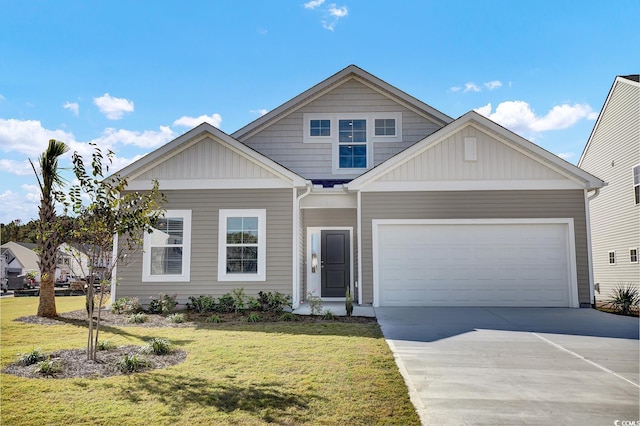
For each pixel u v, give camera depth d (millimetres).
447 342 8422
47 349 7555
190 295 12680
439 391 5711
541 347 8094
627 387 5941
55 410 4840
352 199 13641
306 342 8242
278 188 12930
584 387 5926
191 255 12812
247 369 6422
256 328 9719
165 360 6910
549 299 12898
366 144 15789
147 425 4484
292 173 12758
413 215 13117
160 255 12867
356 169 15656
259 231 12805
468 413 4988
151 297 12688
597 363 7094
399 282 13062
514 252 13070
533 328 9797
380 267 13125
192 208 12969
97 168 6883
